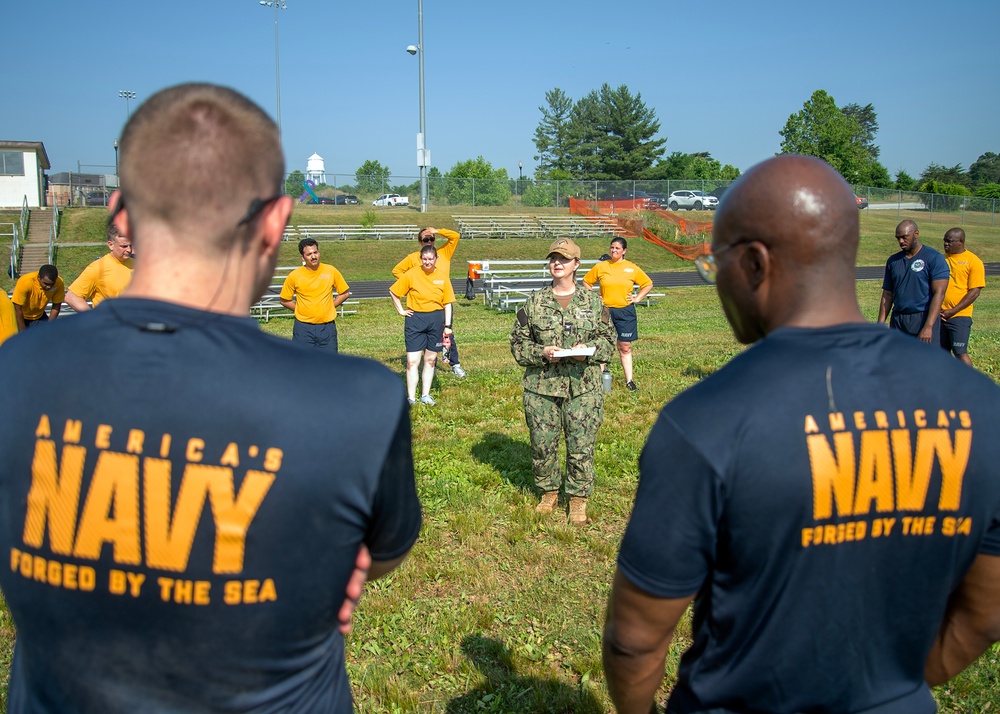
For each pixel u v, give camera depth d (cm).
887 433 136
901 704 147
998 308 1831
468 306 2097
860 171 7200
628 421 778
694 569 139
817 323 144
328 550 128
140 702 125
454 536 499
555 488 540
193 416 122
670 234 3759
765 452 132
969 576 151
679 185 4753
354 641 376
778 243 142
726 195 153
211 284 131
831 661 140
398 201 4644
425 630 385
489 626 390
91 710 126
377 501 133
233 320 131
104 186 4200
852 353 140
